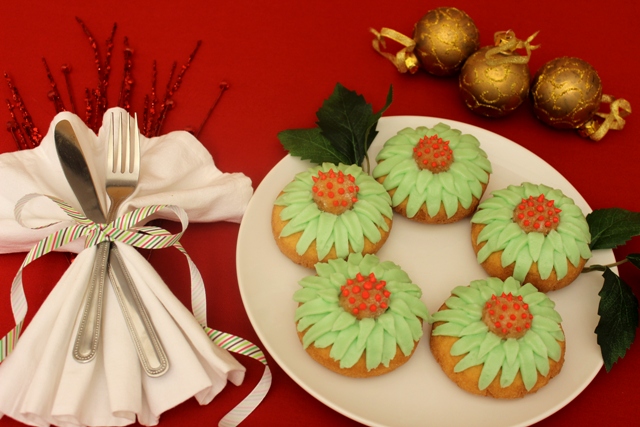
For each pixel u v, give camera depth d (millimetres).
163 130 727
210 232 669
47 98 730
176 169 664
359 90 775
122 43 781
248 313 592
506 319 581
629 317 610
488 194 696
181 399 558
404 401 580
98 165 651
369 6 838
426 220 670
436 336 602
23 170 631
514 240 634
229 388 594
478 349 582
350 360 574
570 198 660
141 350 568
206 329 590
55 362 552
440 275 654
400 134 693
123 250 591
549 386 588
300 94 767
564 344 598
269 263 635
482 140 720
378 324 582
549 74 714
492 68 706
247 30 809
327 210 635
